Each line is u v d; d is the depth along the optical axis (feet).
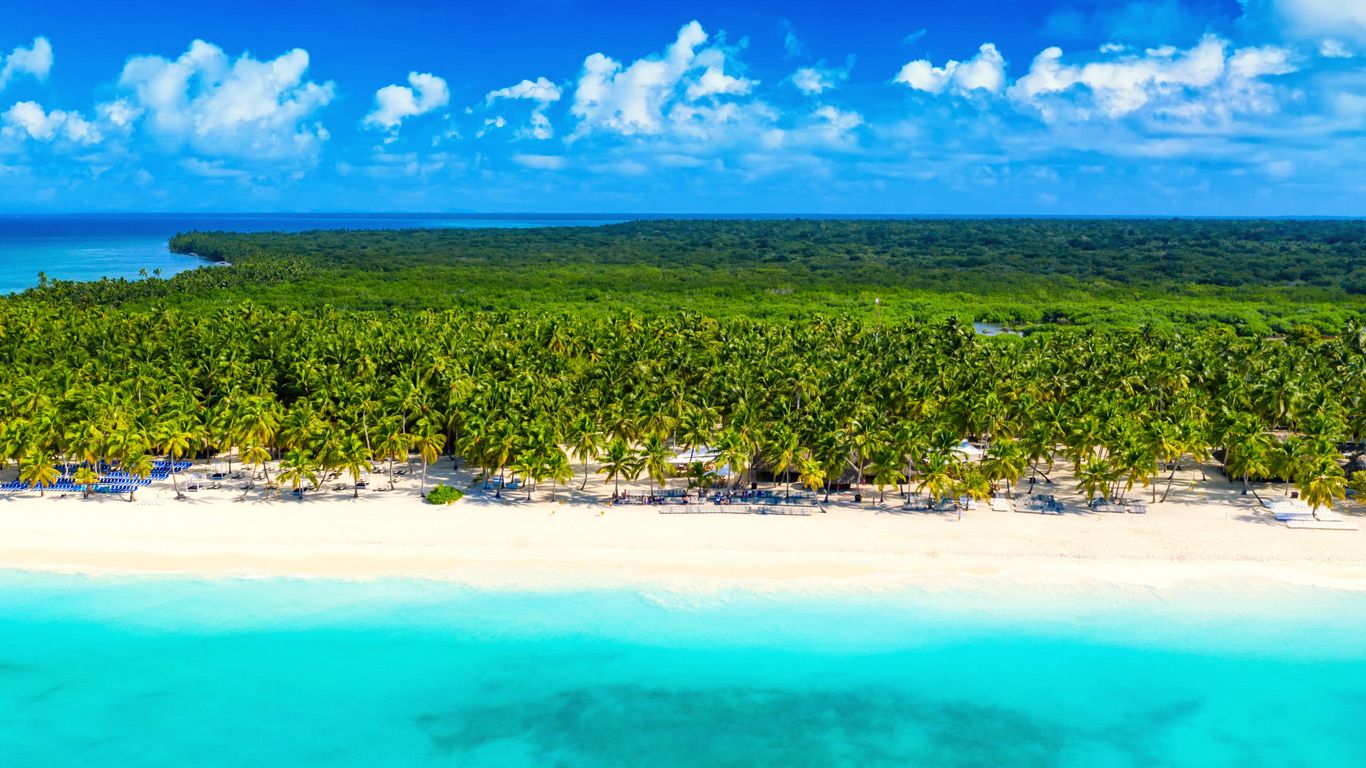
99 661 222.89
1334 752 201.46
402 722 207.92
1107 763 197.67
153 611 240.94
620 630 237.45
